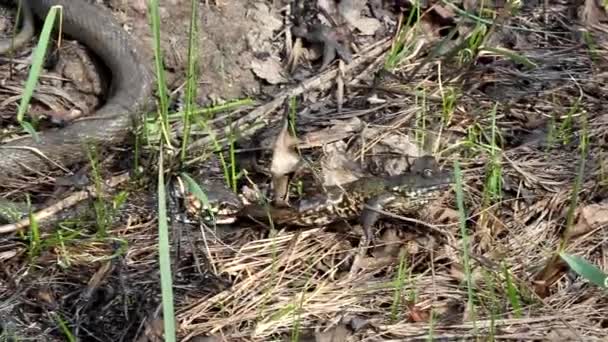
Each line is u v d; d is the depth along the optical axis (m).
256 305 0.90
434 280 0.92
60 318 0.89
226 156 0.99
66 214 0.94
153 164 0.97
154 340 0.88
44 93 1.04
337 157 0.98
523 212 0.96
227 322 0.89
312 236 0.94
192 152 0.99
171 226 0.94
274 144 0.96
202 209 0.94
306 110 1.03
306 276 0.92
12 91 1.03
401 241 0.94
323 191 0.94
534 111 1.04
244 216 0.95
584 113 1.03
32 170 0.99
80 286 0.90
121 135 1.01
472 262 0.92
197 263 0.92
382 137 1.01
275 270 0.92
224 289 0.91
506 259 0.93
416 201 0.95
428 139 1.00
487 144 1.01
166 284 0.77
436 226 0.94
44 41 0.83
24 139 0.99
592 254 0.94
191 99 1.00
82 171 0.98
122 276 0.91
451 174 0.95
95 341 0.88
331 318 0.89
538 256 0.93
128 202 0.95
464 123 1.03
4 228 0.93
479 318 0.89
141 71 1.04
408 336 0.88
